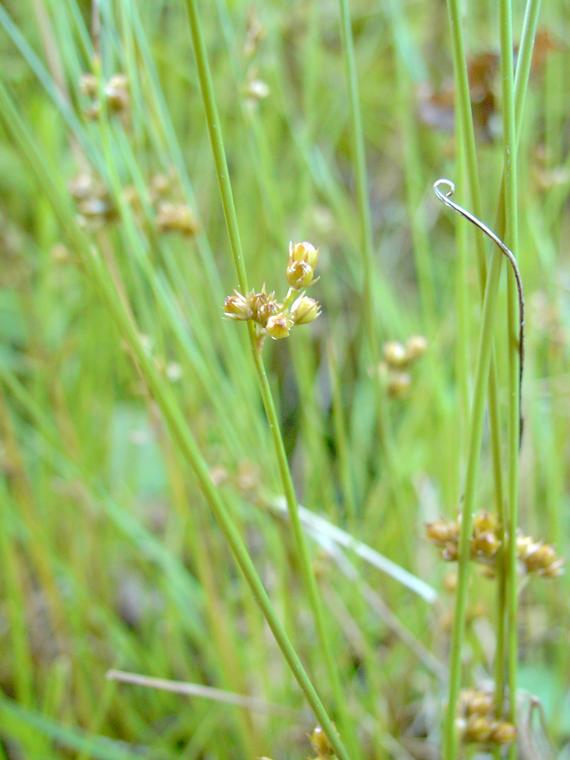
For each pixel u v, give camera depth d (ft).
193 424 0.70
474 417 0.47
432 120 0.79
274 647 0.86
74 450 0.87
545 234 0.87
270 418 0.45
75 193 0.63
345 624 0.80
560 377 0.87
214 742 0.80
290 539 0.74
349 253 1.10
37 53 0.91
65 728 0.73
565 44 0.90
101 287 0.50
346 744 0.57
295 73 1.20
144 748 0.82
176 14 1.09
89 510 0.89
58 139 0.94
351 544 0.69
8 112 0.53
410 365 0.67
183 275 0.73
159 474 1.09
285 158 1.16
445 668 0.72
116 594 1.01
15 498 0.94
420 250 0.84
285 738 0.77
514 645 0.52
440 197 0.44
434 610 0.70
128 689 0.87
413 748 0.83
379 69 1.38
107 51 0.62
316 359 1.24
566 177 0.80
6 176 1.14
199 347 0.72
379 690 0.81
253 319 0.43
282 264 0.80
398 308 1.15
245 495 0.70
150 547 0.84
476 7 1.07
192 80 1.02
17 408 1.08
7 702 0.75
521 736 0.62
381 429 0.67
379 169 1.41
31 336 0.92
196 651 0.96
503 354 0.70
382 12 1.28
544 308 0.83
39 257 1.08
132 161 0.62
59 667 0.77
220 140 0.42
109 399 0.98
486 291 0.46
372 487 1.08
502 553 0.51
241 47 0.92
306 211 0.89
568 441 0.93
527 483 0.91
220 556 0.78
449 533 0.51
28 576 0.93
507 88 0.43
